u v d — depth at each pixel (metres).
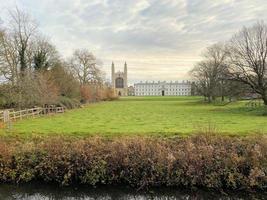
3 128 20.34
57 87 50.66
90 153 13.07
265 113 33.12
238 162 12.42
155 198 11.77
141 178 12.52
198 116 32.25
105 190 12.40
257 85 36.88
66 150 13.33
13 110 32.38
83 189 12.48
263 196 11.62
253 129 18.55
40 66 48.12
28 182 13.02
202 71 71.94
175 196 11.85
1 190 12.45
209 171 12.34
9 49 39.28
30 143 14.52
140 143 13.45
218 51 66.00
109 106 61.38
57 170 12.96
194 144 13.59
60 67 54.75
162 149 13.17
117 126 21.98
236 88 38.84
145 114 36.91
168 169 12.35
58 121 27.06
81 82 72.12
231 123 23.55
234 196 11.69
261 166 12.28
